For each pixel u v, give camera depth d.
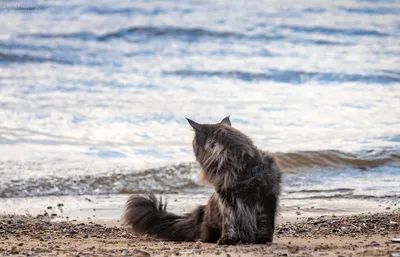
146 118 45.50
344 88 57.25
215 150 18.52
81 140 39.78
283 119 44.88
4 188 30.34
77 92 55.19
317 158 34.88
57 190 30.72
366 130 41.25
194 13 104.69
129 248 17.73
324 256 14.94
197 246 17.50
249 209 18.17
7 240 20.11
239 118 45.09
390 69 63.72
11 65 70.31
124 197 30.05
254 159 18.30
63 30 89.88
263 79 62.81
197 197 29.92
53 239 20.48
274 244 17.72
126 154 36.91
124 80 61.38
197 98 53.06
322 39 83.94
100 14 103.31
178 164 33.97
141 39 86.31
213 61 71.19
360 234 20.11
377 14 103.81
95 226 23.44
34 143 38.81
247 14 103.12
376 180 31.64
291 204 26.97
